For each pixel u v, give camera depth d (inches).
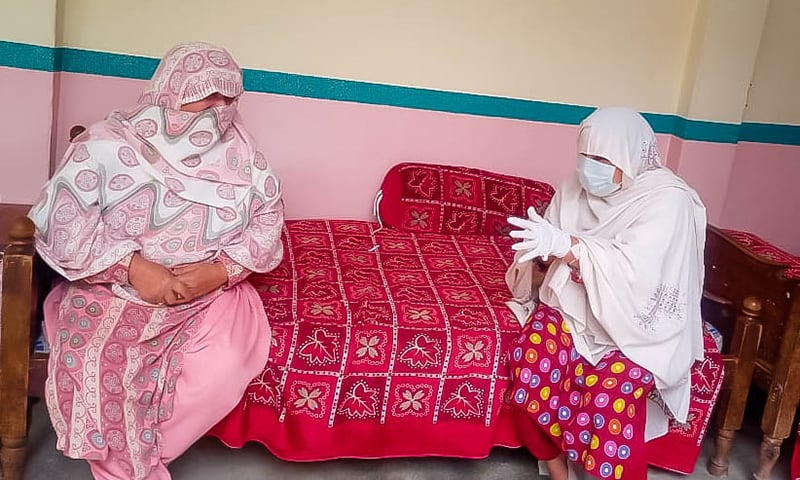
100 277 90.3
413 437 100.3
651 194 96.7
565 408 98.7
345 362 96.2
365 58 130.1
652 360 95.0
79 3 119.5
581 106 139.6
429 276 113.2
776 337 106.3
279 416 96.0
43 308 95.1
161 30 122.7
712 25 135.8
